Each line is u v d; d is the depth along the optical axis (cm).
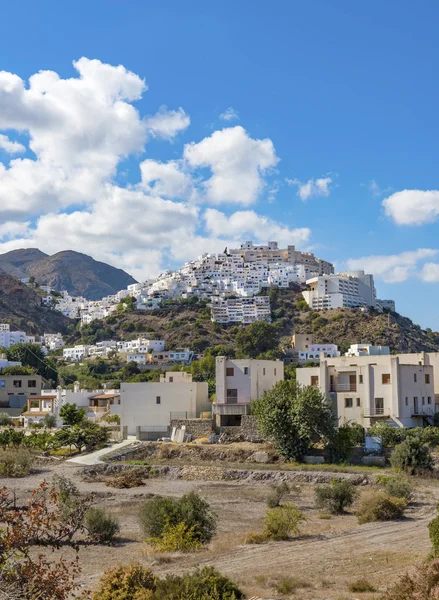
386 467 8031
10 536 2022
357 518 5438
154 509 4772
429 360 10612
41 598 1962
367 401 9669
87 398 13850
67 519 3014
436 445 8612
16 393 15550
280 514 4706
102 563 4031
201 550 4269
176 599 2627
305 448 8481
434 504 5969
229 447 8925
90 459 8950
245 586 3169
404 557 3850
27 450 9150
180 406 10638
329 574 3500
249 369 10400
